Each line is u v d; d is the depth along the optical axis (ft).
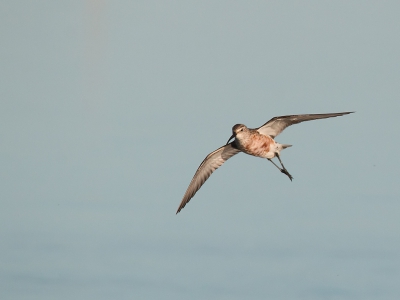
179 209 43.32
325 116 42.96
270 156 44.37
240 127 43.01
